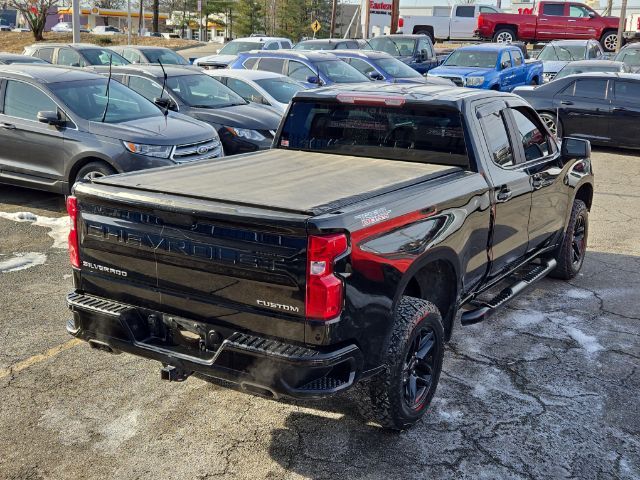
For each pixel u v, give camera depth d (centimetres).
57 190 864
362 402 396
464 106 478
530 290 656
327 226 323
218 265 345
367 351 356
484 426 418
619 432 416
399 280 371
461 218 435
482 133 489
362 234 343
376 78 1706
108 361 490
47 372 471
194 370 357
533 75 2270
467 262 455
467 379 476
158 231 360
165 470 371
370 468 375
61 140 844
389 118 503
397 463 379
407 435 406
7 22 8131
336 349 336
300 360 326
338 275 330
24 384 455
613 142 1438
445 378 477
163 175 429
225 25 7094
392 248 365
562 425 421
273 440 400
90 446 390
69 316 563
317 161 497
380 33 4038
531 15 3459
